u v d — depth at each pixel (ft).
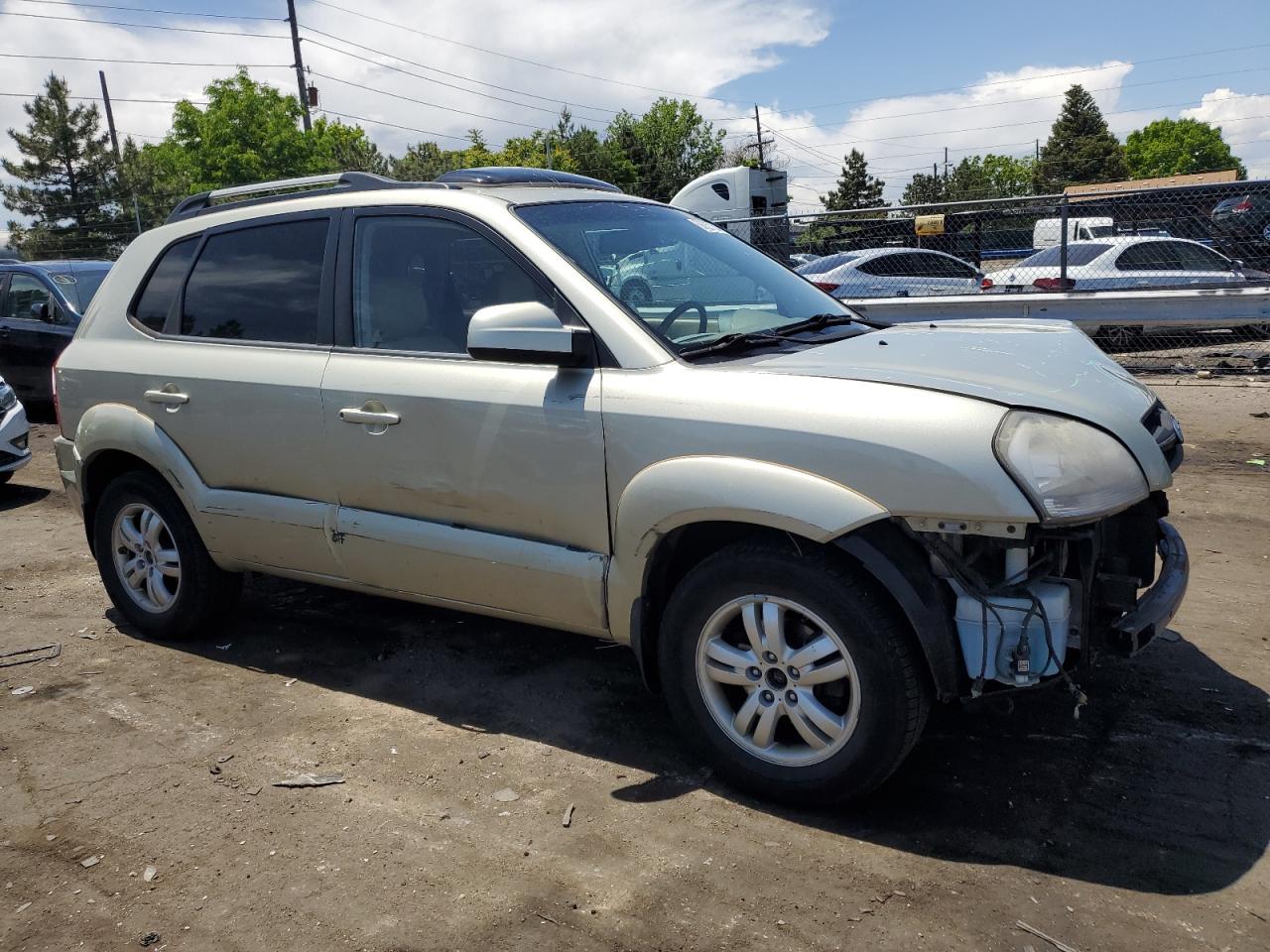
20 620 16.83
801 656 9.80
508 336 10.61
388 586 12.80
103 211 174.29
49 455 32.71
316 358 12.91
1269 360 37.99
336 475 12.75
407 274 12.42
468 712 12.75
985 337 11.89
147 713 13.03
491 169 13.51
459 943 8.42
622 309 10.96
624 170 221.66
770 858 9.41
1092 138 294.87
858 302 43.29
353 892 9.14
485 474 11.48
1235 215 40.57
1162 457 9.78
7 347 37.76
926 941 8.20
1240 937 8.14
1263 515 20.06
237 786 11.09
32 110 172.96
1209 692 12.40
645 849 9.64
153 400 14.35
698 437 9.97
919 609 9.09
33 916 8.97
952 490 8.81
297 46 165.07
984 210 41.45
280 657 14.73
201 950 8.47
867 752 9.55
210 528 14.11
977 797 10.31
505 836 9.96
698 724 10.61
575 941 8.39
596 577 10.88
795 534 9.60
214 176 173.99
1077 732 11.56
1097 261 42.68
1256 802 10.03
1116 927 8.30
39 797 11.00
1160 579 10.41
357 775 11.25
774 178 57.36
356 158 179.63
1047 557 9.27
